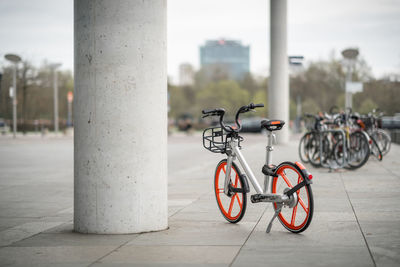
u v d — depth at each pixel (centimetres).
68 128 4559
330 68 5247
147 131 568
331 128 1278
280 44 2281
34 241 544
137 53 562
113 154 562
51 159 1808
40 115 5956
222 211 642
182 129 6006
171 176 1203
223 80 8469
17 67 5072
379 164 1362
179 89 8538
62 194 942
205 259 453
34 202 847
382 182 998
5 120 5556
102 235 562
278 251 478
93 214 568
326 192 869
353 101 4550
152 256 467
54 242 537
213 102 8125
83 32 568
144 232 569
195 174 1244
